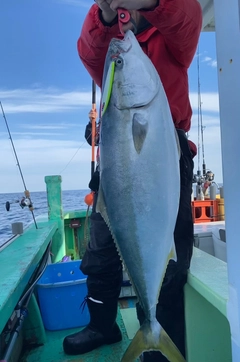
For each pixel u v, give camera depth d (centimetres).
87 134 238
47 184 360
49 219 357
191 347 166
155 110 128
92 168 241
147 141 127
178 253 161
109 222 136
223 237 262
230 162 102
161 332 136
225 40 102
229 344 166
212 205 354
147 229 129
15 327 169
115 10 130
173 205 129
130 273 135
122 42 131
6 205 279
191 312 166
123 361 135
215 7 108
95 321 197
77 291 229
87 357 193
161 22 131
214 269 164
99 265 184
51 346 207
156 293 133
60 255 352
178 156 132
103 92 138
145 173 128
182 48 152
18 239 250
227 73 101
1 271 166
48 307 227
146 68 129
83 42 164
